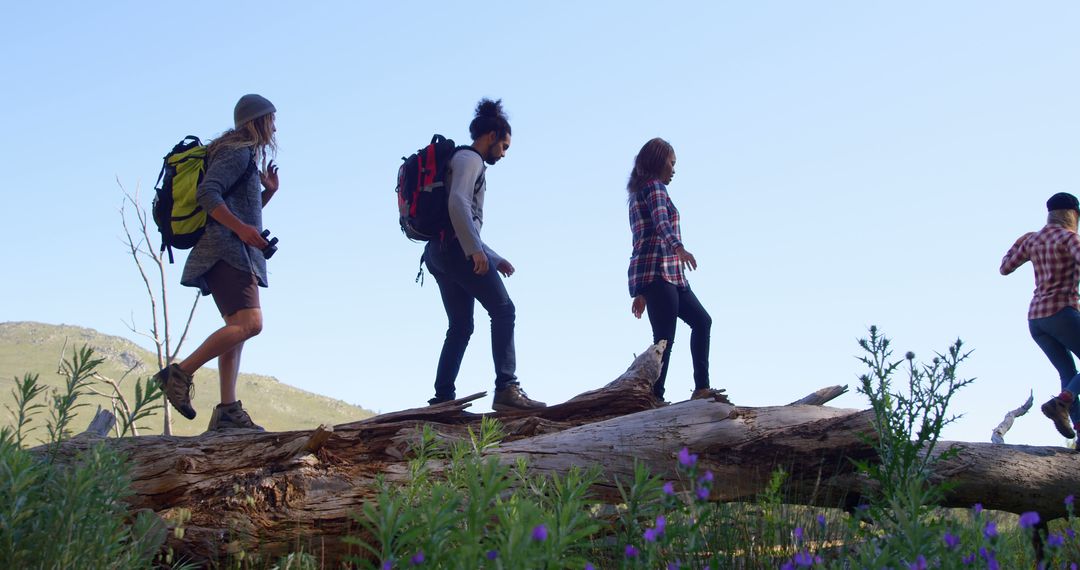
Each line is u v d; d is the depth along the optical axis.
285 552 4.32
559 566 2.24
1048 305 6.52
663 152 6.69
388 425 4.86
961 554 2.63
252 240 5.19
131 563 3.20
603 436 4.82
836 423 4.77
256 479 4.45
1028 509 4.88
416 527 2.50
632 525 2.97
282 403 57.81
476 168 5.92
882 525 3.45
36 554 2.93
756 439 4.80
